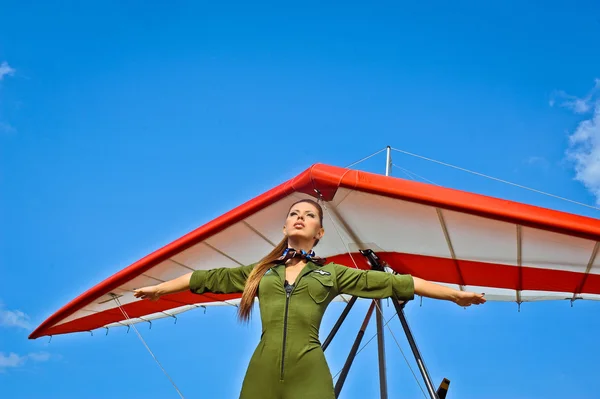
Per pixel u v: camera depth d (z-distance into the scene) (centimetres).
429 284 451
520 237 835
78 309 1123
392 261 1038
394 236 948
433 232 902
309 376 420
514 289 1059
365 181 796
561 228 746
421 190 794
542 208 772
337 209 885
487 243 891
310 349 428
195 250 975
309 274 454
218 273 484
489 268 989
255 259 1023
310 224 496
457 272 1032
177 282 487
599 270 884
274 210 881
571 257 862
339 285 458
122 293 1095
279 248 494
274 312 438
